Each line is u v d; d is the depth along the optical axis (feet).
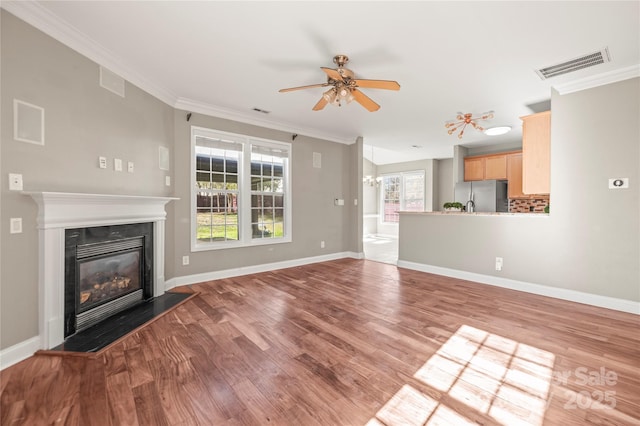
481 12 6.75
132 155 9.94
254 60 9.07
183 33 7.64
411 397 5.35
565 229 10.84
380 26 7.32
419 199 29.78
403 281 13.42
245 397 5.32
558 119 10.83
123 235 9.45
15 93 6.52
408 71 9.74
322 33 7.63
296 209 16.83
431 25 7.26
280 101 12.57
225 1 6.43
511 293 11.62
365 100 9.53
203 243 13.39
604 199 9.98
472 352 6.96
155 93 11.00
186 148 12.66
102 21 7.14
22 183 6.66
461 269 13.97
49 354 6.77
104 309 8.71
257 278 13.92
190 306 10.07
